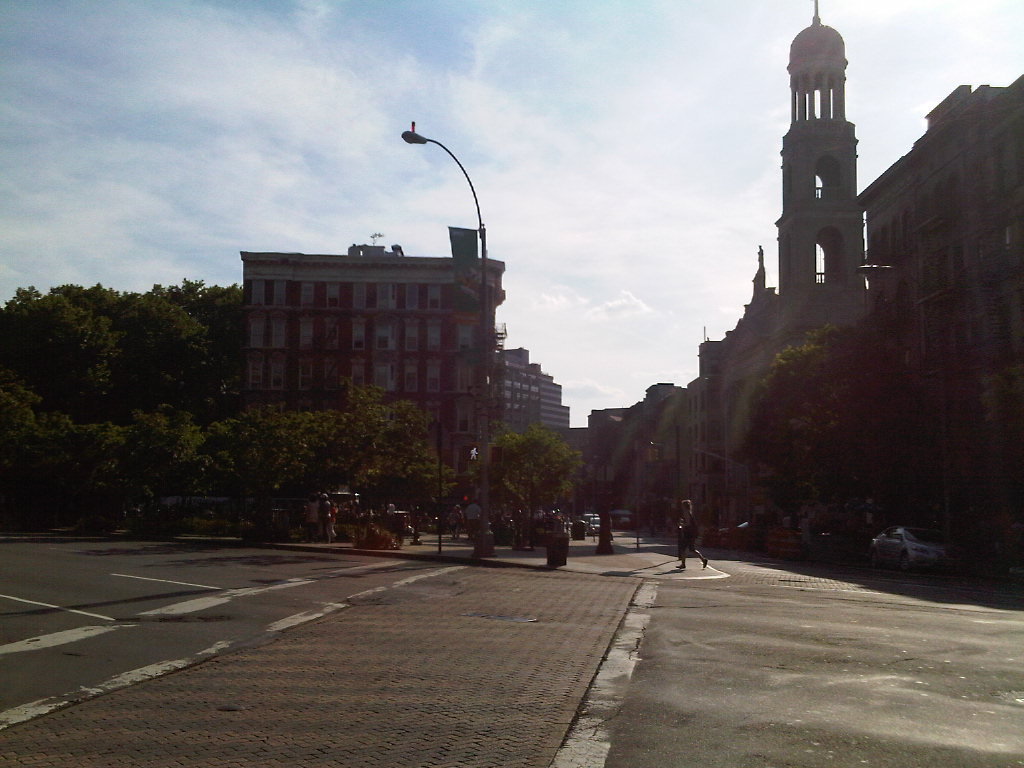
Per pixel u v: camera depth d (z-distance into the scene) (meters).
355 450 38.66
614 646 11.77
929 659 10.71
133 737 7.36
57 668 10.17
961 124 42.94
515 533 35.38
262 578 20.28
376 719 7.96
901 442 39.28
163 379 76.50
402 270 78.38
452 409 77.00
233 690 9.12
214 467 48.03
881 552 34.16
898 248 51.91
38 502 49.69
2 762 6.63
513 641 12.16
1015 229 39.00
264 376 77.75
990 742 7.14
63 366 68.81
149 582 19.06
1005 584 26.95
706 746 7.07
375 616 14.52
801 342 72.31
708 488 93.50
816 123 74.50
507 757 6.82
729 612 15.42
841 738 7.27
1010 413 32.25
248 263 78.25
